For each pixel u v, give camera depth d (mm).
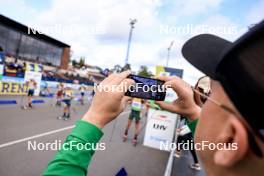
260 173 435
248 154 437
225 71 483
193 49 681
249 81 428
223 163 450
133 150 6297
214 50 638
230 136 455
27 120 7852
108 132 8234
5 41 28469
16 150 4871
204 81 893
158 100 1082
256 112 410
